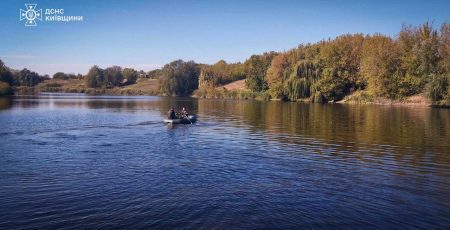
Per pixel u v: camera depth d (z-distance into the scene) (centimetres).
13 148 2692
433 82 7800
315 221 1352
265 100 12206
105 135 3388
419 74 8806
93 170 2034
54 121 4684
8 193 1636
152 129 3850
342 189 1708
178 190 1681
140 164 2181
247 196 1603
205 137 3266
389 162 2256
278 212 1430
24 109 6831
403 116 5428
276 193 1647
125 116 5581
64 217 1377
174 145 2850
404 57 9125
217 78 16938
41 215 1395
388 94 9206
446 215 1412
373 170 2059
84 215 1395
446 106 7938
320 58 11031
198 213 1416
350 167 2125
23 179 1855
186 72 17250
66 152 2552
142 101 11119
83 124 4338
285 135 3391
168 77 17012
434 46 8444
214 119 5019
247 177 1902
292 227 1301
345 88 10881
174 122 4412
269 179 1867
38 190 1680
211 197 1589
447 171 2048
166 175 1933
